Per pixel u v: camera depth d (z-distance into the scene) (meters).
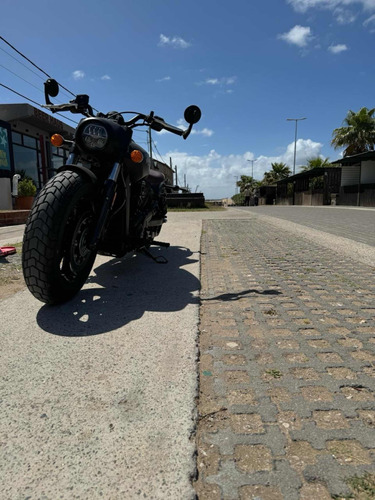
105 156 2.73
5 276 3.46
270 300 2.70
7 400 1.46
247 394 1.51
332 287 3.03
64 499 1.02
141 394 1.49
